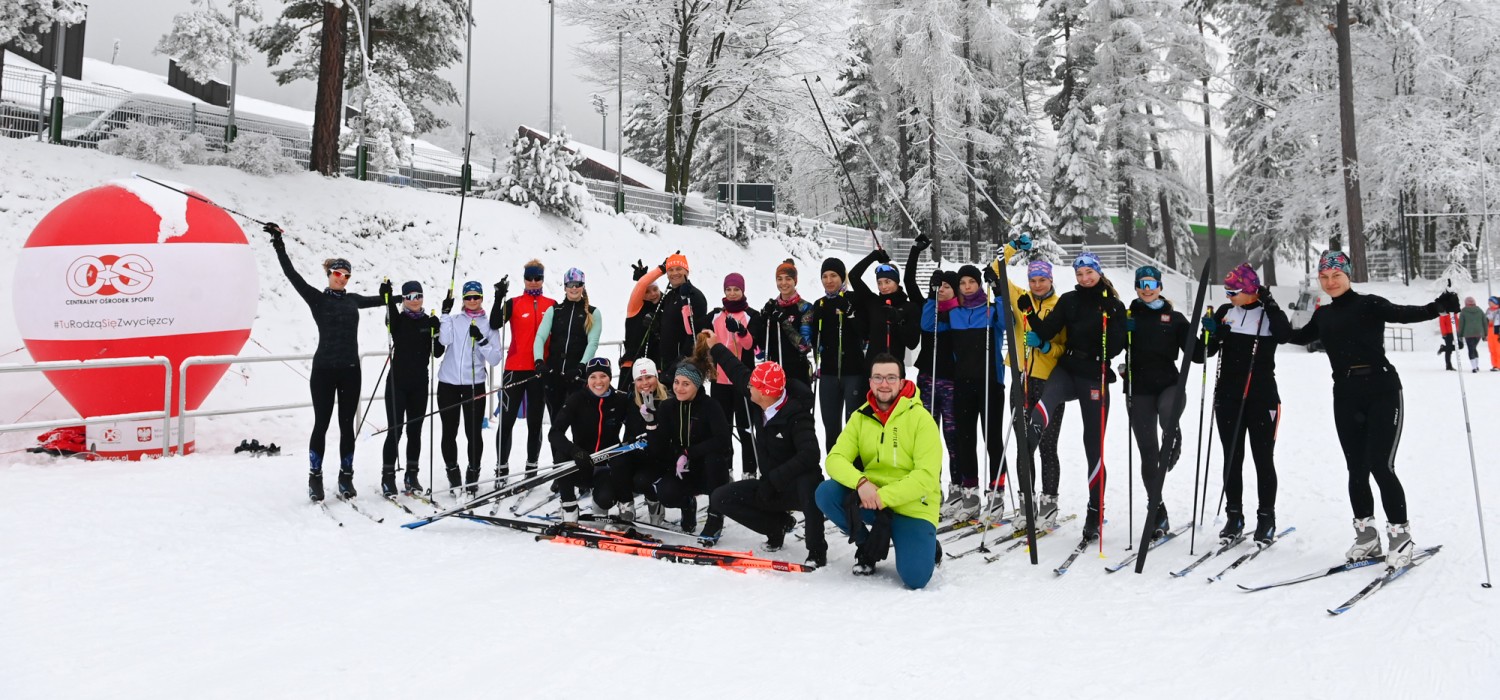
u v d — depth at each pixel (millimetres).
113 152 15375
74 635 3449
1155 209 43688
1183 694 2881
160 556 4684
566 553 4922
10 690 2889
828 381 6289
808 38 29750
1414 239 31984
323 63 18844
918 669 3119
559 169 21469
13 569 4344
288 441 9625
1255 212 37594
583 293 6801
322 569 4516
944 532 5496
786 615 3781
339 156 19875
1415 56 29516
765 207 33875
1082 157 38219
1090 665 3158
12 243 12492
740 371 5574
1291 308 27281
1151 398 5176
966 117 35625
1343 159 28250
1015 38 33281
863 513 4406
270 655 3246
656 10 28734
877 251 6254
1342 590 4051
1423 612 3682
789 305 6398
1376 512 5738
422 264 17641
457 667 3131
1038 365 5625
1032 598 4055
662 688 2938
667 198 27516
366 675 3053
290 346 13836
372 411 11195
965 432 5852
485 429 9820
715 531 5285
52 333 8070
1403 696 2846
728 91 30266
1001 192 39781
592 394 5816
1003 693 2896
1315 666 3117
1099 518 5109
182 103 18781
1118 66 38875
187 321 8414
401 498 6375
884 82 34281
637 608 3875
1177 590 4160
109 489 6320
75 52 28812
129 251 8195
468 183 22109
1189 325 5094
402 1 23641
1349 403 4570
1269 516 4992
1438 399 12117
